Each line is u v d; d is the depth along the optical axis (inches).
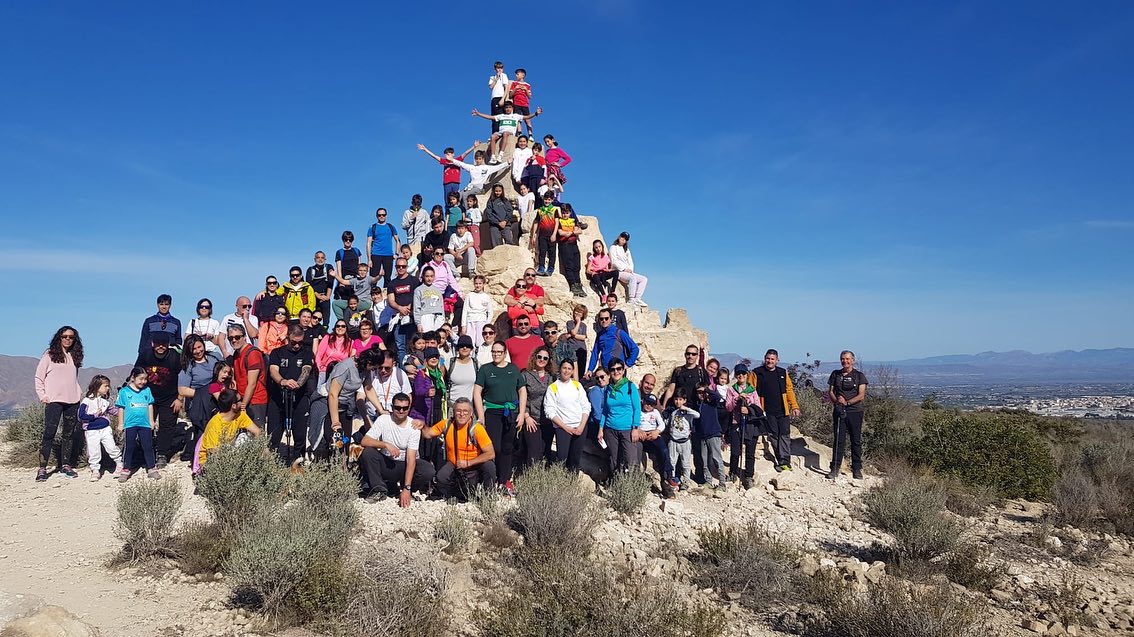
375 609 223.8
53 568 265.6
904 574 311.7
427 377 396.5
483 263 607.2
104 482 384.8
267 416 400.8
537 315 506.6
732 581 290.5
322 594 227.8
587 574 255.4
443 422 374.6
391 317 521.7
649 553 325.4
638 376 574.2
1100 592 318.3
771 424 478.9
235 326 394.9
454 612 242.2
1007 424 554.9
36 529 312.7
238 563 235.0
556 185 743.7
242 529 271.7
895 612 242.1
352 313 541.6
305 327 410.3
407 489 346.9
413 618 223.5
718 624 231.5
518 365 427.5
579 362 474.3
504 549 301.1
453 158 741.3
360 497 357.1
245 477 294.5
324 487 300.7
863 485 484.1
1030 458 522.0
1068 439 738.2
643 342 582.2
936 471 539.2
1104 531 428.1
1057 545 393.1
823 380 761.6
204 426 410.0
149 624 219.9
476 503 345.7
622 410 410.6
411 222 702.5
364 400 376.8
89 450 391.2
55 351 401.7
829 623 255.9
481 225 704.4
